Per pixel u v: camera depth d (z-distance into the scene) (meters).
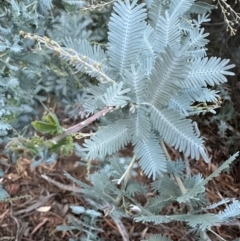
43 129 0.20
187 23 0.32
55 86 0.46
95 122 0.48
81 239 0.39
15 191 0.45
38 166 0.47
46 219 0.44
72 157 0.47
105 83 0.25
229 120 0.47
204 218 0.26
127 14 0.24
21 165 0.46
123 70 0.25
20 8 0.34
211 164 0.47
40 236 0.43
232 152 0.47
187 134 0.24
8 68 0.36
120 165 0.33
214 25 0.46
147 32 0.27
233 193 0.46
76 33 0.42
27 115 0.43
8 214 0.44
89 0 0.43
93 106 0.26
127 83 0.24
